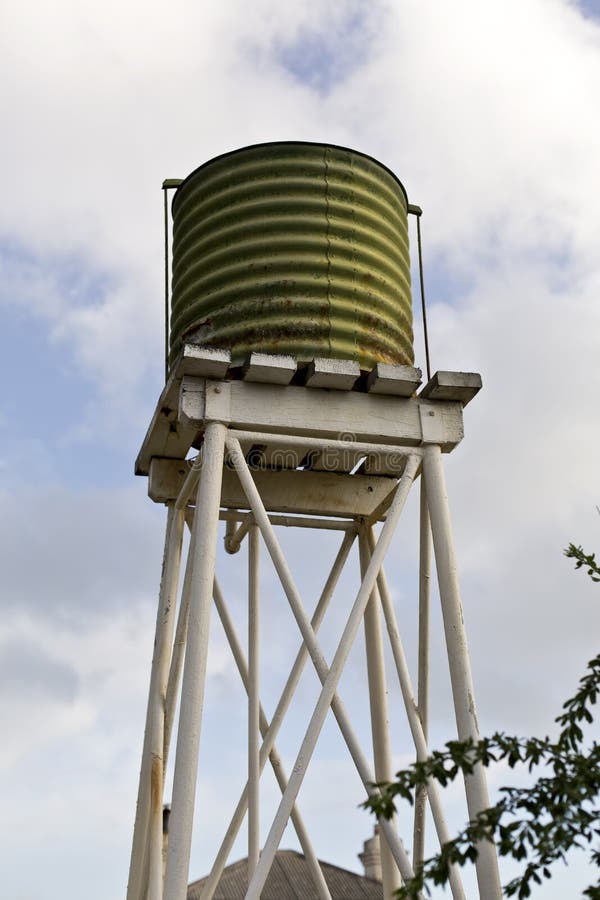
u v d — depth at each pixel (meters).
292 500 14.78
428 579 13.15
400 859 11.02
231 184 13.79
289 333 12.93
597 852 8.00
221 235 13.61
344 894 38.56
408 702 12.85
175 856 10.10
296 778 10.80
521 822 7.78
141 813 12.84
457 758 8.20
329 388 12.63
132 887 12.77
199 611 11.16
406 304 14.09
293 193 13.59
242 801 14.00
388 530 12.28
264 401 12.37
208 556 11.42
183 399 12.16
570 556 9.75
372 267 13.61
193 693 10.77
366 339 13.21
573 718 8.70
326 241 13.41
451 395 12.91
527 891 7.78
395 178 14.51
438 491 12.48
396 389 12.72
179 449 14.38
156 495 14.35
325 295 13.18
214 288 13.40
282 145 13.80
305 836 14.26
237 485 14.63
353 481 15.12
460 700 11.36
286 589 11.59
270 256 13.30
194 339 13.23
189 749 10.52
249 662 14.55
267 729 14.81
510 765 8.18
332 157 13.83
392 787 8.04
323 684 11.20
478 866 10.56
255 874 10.42
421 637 13.21
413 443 12.80
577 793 7.66
